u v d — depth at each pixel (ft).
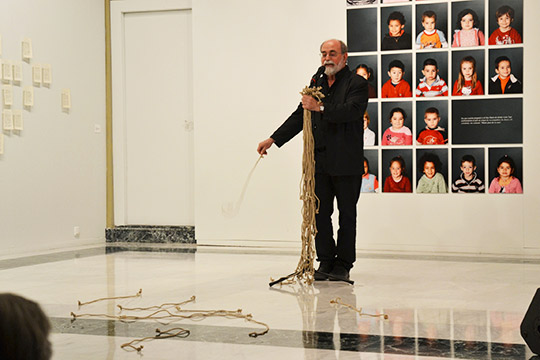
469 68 20.35
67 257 20.08
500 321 10.81
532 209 20.02
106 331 10.43
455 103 20.49
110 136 24.91
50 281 15.46
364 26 21.18
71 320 11.27
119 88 24.88
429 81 20.67
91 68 24.16
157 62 24.50
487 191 20.34
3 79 20.24
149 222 24.73
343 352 8.97
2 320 2.57
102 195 24.68
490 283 14.66
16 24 20.74
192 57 23.43
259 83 22.34
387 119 21.03
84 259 19.61
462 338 9.70
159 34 24.45
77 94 23.43
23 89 21.01
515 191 20.13
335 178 14.89
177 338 9.90
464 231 20.53
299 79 21.98
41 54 21.76
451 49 20.48
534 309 8.70
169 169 24.49
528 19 19.86
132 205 24.91
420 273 16.26
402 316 11.26
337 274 15.14
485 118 20.27
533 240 20.03
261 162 22.38
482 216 20.39
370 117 21.18
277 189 22.26
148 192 24.72
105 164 24.86
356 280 15.19
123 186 24.85
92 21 24.21
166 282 15.17
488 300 12.64
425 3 20.61
